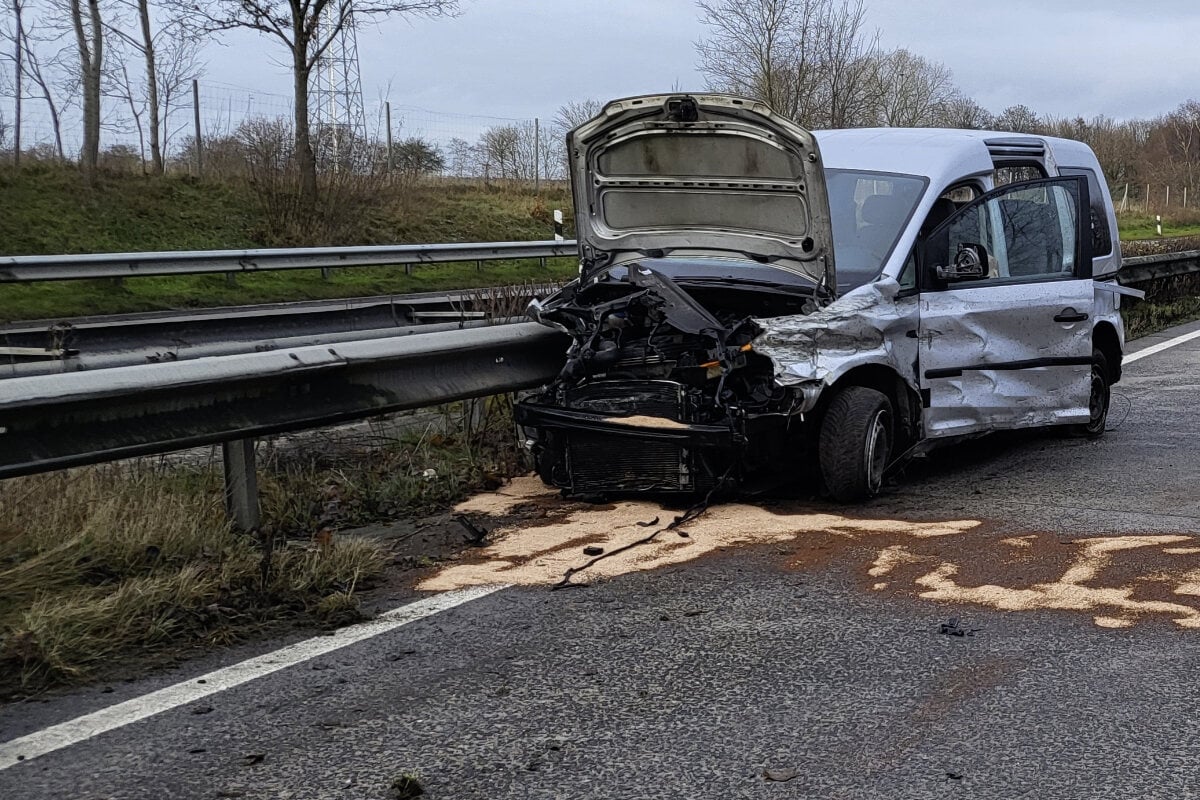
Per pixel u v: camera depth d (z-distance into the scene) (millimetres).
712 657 4348
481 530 5973
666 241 7414
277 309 14602
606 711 3871
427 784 3369
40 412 4770
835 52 26688
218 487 6355
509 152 35781
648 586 5211
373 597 5137
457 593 5160
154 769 3482
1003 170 8172
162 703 3979
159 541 5453
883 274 6922
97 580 5156
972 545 5754
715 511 6512
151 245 21922
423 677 4191
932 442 7270
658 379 6547
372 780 3398
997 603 4906
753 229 7070
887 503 6691
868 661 4285
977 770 3414
